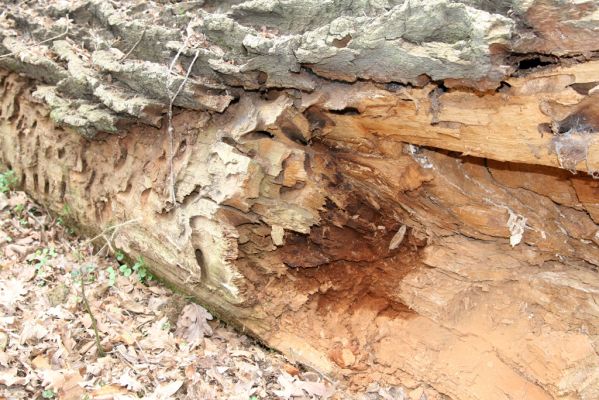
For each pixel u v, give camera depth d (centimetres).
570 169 104
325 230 139
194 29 136
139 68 134
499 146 110
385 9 114
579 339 123
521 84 101
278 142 129
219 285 137
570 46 92
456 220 132
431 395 136
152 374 130
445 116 111
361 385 139
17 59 168
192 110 139
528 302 131
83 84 149
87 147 164
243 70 122
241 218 131
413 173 127
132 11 159
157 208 142
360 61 108
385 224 139
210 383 132
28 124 181
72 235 183
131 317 149
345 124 125
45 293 151
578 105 98
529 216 126
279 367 141
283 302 144
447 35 100
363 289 146
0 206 188
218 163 128
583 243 125
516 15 95
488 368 131
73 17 169
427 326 139
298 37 111
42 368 125
